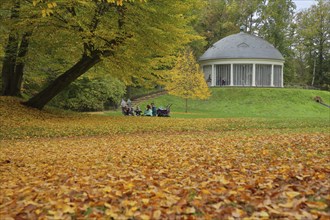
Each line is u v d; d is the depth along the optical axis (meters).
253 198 4.63
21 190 5.55
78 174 6.90
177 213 4.22
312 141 11.15
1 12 19.27
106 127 17.27
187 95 36.62
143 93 47.62
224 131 16.86
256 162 7.68
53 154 10.09
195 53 59.56
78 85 31.97
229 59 51.41
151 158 8.73
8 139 14.00
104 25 16.78
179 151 9.85
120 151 10.27
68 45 18.70
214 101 45.06
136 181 5.95
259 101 44.00
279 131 15.79
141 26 16.58
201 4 18.05
